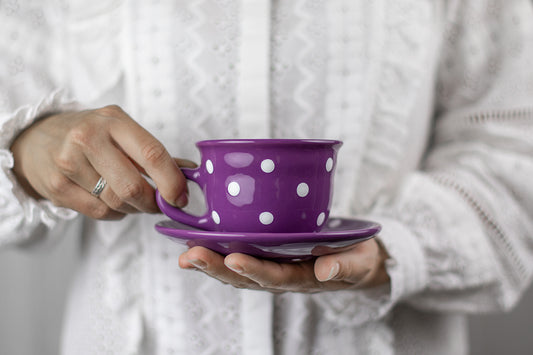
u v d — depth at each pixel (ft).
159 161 1.46
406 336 2.16
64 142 1.54
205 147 1.50
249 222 1.48
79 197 1.62
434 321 2.24
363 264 1.58
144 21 1.95
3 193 1.71
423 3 2.10
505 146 2.14
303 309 2.01
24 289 3.88
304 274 1.53
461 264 1.91
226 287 1.98
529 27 2.16
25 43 1.99
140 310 2.03
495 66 2.20
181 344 2.00
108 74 2.00
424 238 1.89
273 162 1.44
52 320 3.95
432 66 2.14
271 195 1.45
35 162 1.65
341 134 2.00
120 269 2.02
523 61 2.16
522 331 3.92
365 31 1.99
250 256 1.43
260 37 1.91
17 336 3.92
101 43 2.00
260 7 1.91
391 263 1.77
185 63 1.94
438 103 2.32
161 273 1.99
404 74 2.06
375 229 1.43
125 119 1.54
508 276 2.05
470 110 2.23
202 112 1.95
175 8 1.94
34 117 1.75
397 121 2.06
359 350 2.06
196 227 1.55
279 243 1.35
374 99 2.02
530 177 2.04
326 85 1.98
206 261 1.42
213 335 2.00
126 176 1.50
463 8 2.19
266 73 1.92
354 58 1.98
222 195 1.49
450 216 1.94
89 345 2.07
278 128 1.98
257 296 1.96
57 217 1.78
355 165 2.03
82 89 2.01
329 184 1.54
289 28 1.95
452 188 2.04
